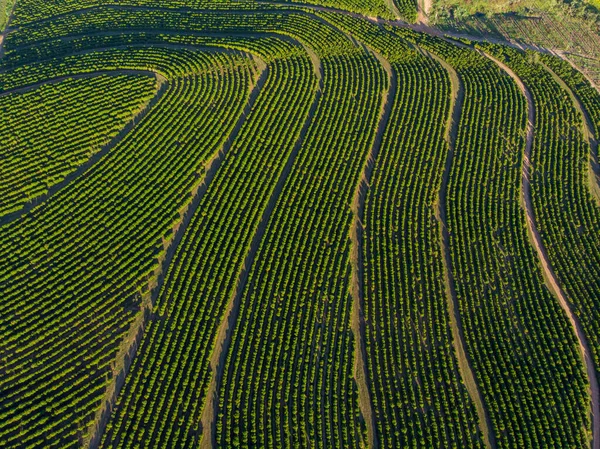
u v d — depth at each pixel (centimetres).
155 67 8150
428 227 6769
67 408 5212
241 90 7900
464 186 7181
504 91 8325
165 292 5938
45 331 5631
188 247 6244
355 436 5247
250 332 5759
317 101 7981
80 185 6744
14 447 5012
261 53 8438
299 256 6300
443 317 6025
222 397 5334
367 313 5981
